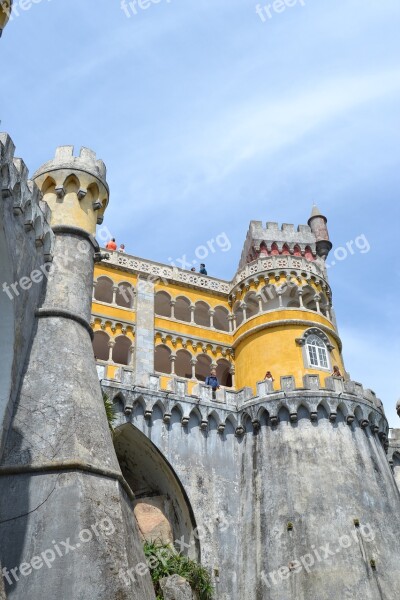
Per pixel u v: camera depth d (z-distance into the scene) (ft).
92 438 61.52
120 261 138.62
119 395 98.63
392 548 90.48
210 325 139.03
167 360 134.72
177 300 140.97
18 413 61.46
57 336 69.77
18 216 68.13
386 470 103.24
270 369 123.44
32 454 58.13
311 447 99.19
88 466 57.82
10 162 65.46
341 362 133.39
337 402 104.99
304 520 90.84
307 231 163.84
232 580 89.45
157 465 98.84
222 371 141.49
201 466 98.53
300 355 124.36
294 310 130.62
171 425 100.63
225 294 145.07
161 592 76.43
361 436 103.76
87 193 88.63
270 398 105.40
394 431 122.31
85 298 78.02
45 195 86.99
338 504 92.43
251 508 95.91
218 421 104.47
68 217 84.12
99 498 56.44
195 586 81.56
